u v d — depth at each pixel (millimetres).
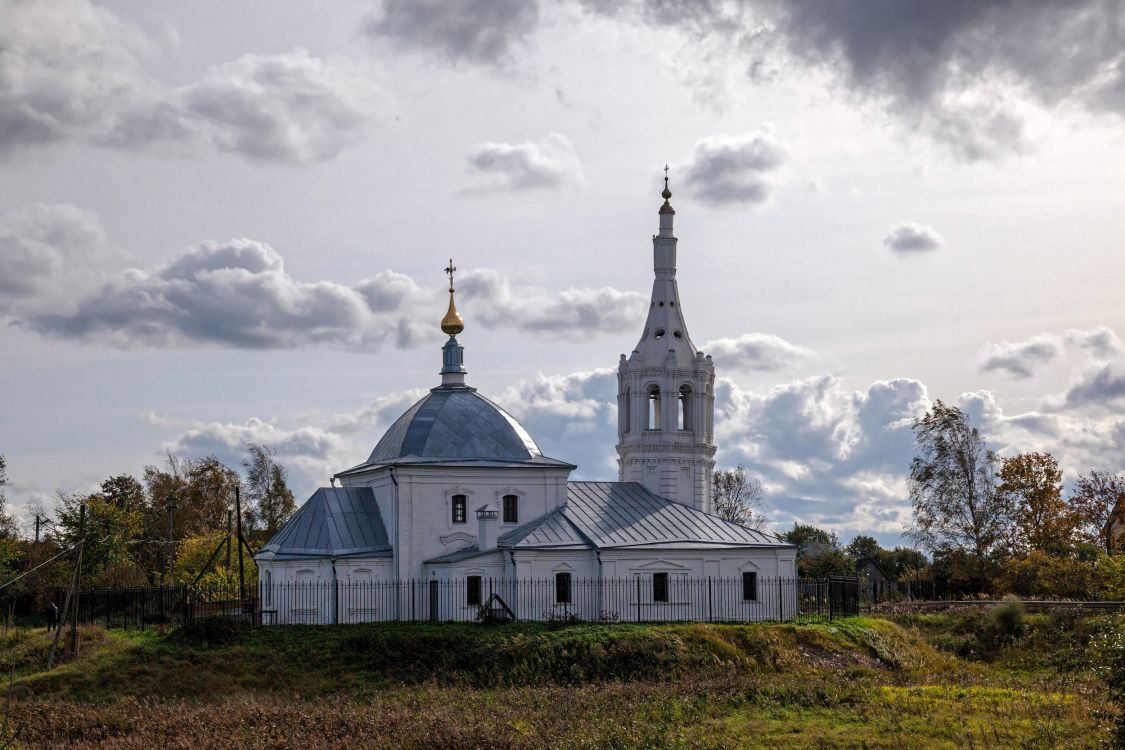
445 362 79312
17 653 58500
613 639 60906
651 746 41312
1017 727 42375
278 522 121125
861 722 44812
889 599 100812
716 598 72688
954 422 100625
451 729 42812
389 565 70500
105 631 62594
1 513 105062
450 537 71812
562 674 57969
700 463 81938
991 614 72812
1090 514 100000
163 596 67688
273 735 42438
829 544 147500
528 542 69875
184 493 117688
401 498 70812
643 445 81000
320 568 69000
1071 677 56781
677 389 81812
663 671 58906
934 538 100188
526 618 68562
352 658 58406
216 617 60656
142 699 52406
